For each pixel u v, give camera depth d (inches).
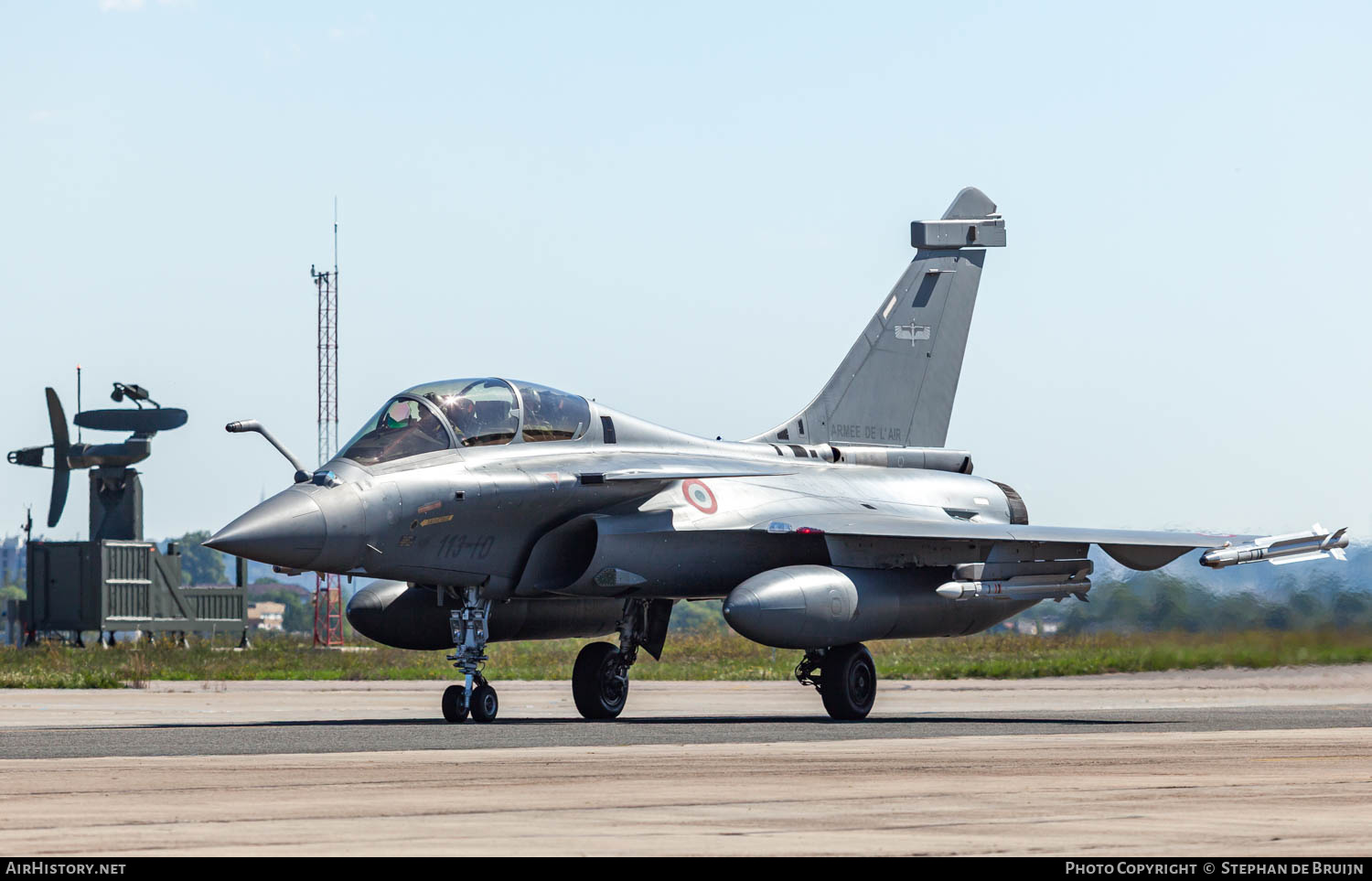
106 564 6028.5
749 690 3208.7
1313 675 3570.4
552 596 1903.3
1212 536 2011.6
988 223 2598.4
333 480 1699.1
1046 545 2037.4
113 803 859.4
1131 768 1113.4
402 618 1985.7
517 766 1112.2
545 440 1918.1
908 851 676.1
